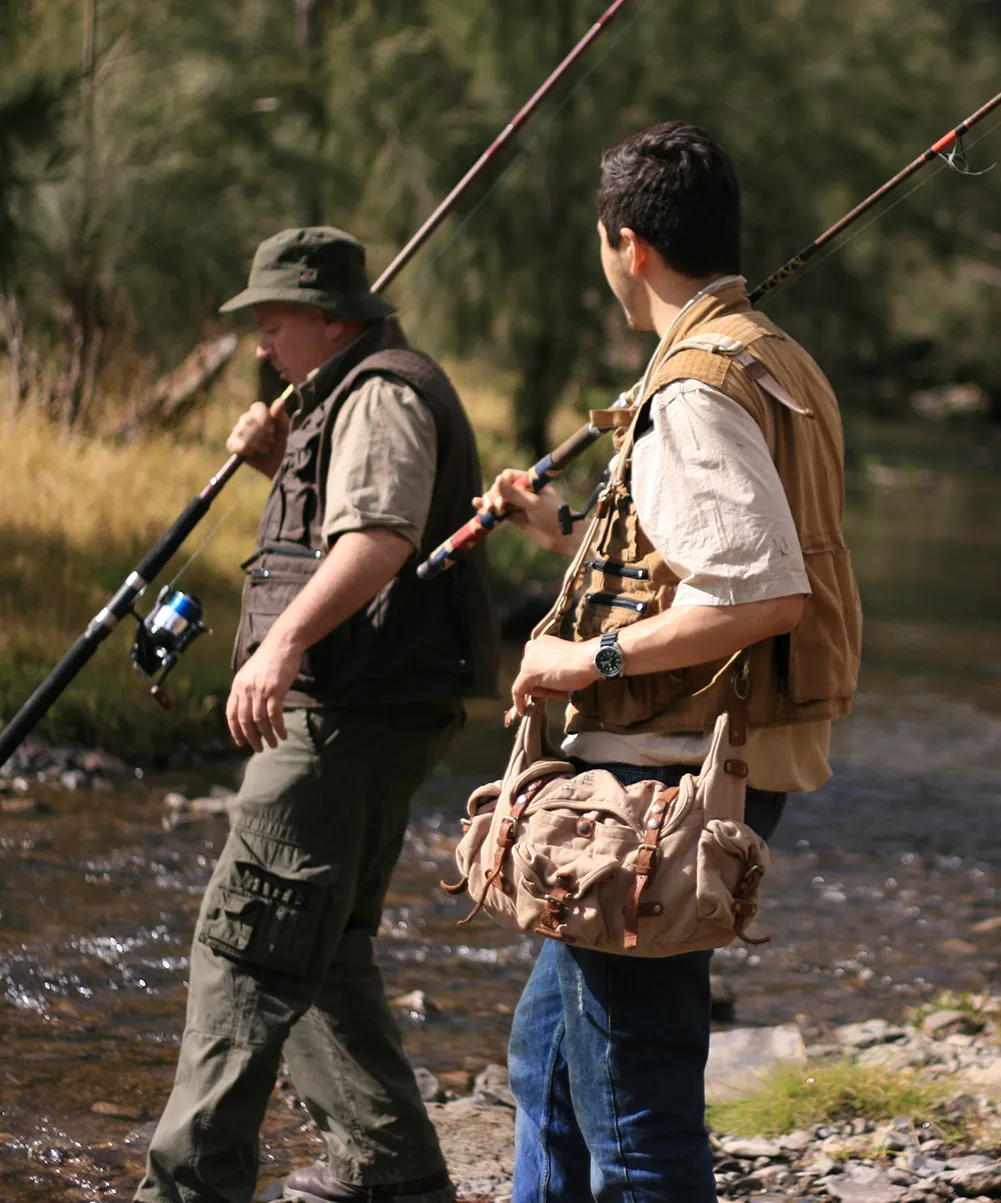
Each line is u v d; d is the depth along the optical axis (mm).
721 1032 8461
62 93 17672
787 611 4238
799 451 4449
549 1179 4914
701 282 4758
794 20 28328
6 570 15977
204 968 5547
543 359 26953
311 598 5355
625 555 4535
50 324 22359
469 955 9711
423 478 5547
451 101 25609
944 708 18141
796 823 13273
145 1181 5406
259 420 6184
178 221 21812
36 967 8828
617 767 4562
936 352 66312
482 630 5910
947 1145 6941
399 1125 5973
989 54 43750
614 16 6738
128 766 13055
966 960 10031
